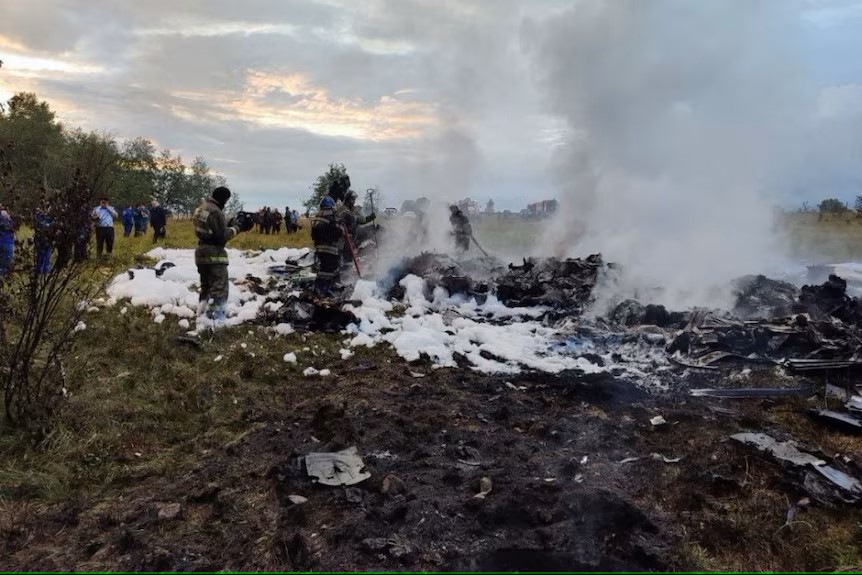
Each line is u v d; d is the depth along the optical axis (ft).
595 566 11.28
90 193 17.24
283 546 11.78
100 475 14.89
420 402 19.77
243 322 29.43
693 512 13.35
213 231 27.91
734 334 23.56
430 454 15.70
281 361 24.00
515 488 13.43
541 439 16.99
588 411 19.13
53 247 16.99
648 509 13.35
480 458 15.52
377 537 11.99
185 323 27.58
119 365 22.22
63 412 17.38
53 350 17.63
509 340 26.94
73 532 12.64
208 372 22.26
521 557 11.48
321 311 29.35
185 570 11.26
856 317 26.76
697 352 23.56
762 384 20.44
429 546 11.83
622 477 14.74
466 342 26.78
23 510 13.25
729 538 12.57
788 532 12.64
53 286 17.34
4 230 16.58
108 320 27.53
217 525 12.73
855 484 14.16
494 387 21.42
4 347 17.25
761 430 17.33
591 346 26.02
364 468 14.74
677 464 15.37
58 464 15.12
